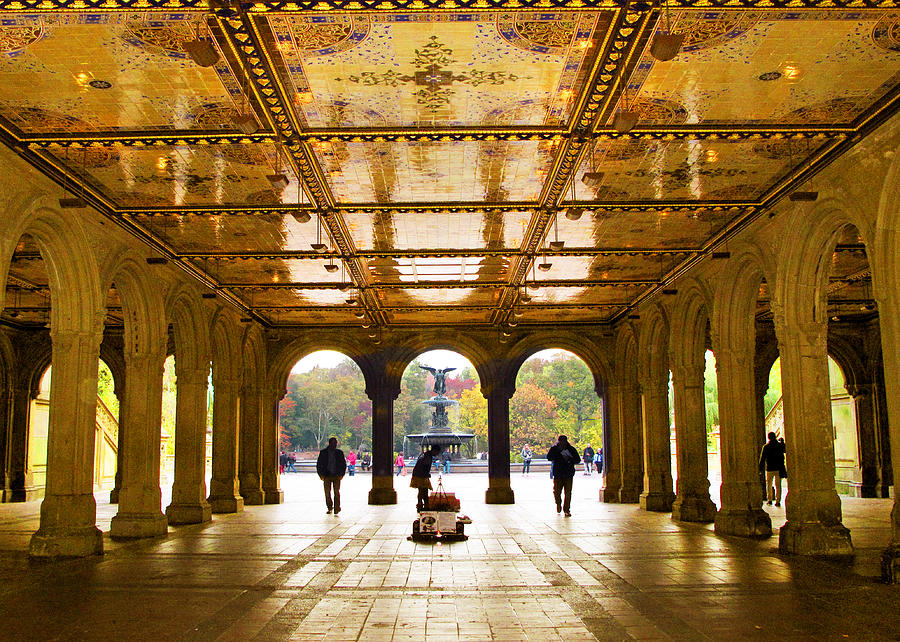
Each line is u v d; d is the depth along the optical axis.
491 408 23.88
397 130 9.42
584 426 62.97
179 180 11.21
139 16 6.85
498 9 6.74
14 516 18.64
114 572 10.36
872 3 6.77
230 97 8.55
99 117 9.02
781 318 12.19
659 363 20.34
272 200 12.18
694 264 16.30
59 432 11.78
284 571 10.48
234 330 20.88
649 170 11.02
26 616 7.70
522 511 20.17
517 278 17.97
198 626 7.27
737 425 14.67
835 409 25.80
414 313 22.45
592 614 7.75
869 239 9.73
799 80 8.31
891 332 9.30
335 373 85.50
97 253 12.54
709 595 8.66
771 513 18.50
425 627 7.21
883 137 9.39
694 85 8.41
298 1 6.63
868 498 23.36
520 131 9.45
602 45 7.43
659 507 20.11
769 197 12.08
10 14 6.82
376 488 23.03
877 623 7.26
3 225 9.78
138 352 14.60
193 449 17.28
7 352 23.84
